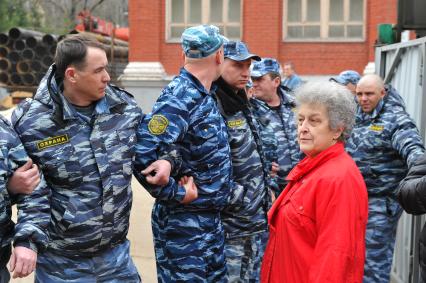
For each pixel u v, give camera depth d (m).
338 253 2.62
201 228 3.33
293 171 2.96
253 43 14.03
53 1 36.66
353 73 6.16
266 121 4.68
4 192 2.70
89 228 2.94
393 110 4.57
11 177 2.73
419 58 4.77
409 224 4.88
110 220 2.99
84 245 2.96
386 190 4.59
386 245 4.62
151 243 6.35
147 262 5.81
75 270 2.99
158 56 14.17
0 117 2.76
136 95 14.16
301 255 2.77
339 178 2.70
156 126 3.12
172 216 3.34
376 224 4.59
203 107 3.27
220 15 14.27
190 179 3.23
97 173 2.95
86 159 2.92
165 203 3.34
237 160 3.66
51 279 3.00
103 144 2.97
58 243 2.96
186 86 3.23
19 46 13.41
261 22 13.98
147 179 3.09
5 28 25.69
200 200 3.29
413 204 2.79
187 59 3.30
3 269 2.83
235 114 3.67
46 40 13.33
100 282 3.04
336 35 14.03
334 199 2.68
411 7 5.62
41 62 13.39
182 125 3.17
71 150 2.90
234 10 14.23
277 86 4.88
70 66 2.85
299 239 2.80
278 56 14.08
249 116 3.75
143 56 14.17
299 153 4.77
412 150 4.31
